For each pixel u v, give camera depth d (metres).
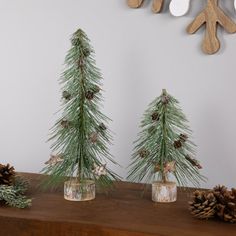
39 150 1.41
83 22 1.34
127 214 0.93
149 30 1.27
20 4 1.40
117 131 1.32
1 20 1.43
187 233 0.81
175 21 1.24
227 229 0.83
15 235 0.91
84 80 1.05
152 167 1.07
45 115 1.40
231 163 1.22
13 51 1.42
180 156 1.05
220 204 0.88
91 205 0.99
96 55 1.33
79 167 1.04
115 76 1.31
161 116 1.04
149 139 1.06
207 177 1.24
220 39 1.20
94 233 0.85
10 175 1.09
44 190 1.12
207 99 1.22
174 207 0.98
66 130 1.05
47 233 0.88
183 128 1.09
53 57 1.38
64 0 1.36
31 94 1.41
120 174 1.32
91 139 1.03
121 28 1.30
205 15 1.19
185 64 1.24
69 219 0.89
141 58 1.28
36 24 1.39
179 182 1.16
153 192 1.03
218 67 1.20
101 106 1.30
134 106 1.30
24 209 0.96
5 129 1.45
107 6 1.31
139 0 1.25
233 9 1.18
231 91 1.20
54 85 1.38
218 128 1.22
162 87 1.27
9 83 1.43
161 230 0.82
